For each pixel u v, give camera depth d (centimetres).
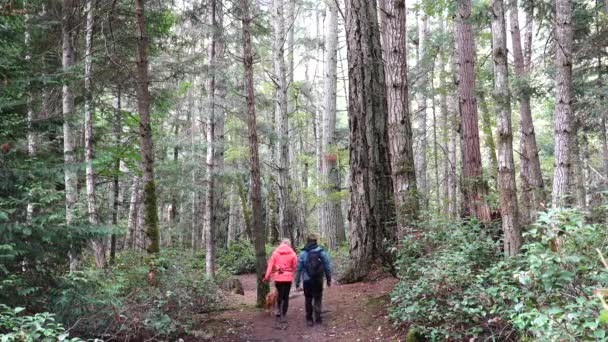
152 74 1303
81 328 657
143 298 769
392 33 974
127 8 1083
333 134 1764
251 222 2836
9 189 597
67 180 904
